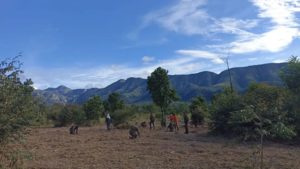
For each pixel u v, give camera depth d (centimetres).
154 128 2452
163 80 2662
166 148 1262
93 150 1266
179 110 4512
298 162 908
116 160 1016
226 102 1727
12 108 673
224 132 1720
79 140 1716
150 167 892
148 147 1309
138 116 3866
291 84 1641
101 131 2439
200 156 1047
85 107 3494
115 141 1605
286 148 1212
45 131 2573
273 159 957
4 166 757
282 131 664
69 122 3428
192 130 2236
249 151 1126
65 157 1111
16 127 703
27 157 767
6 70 685
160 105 2697
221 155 1052
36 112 749
